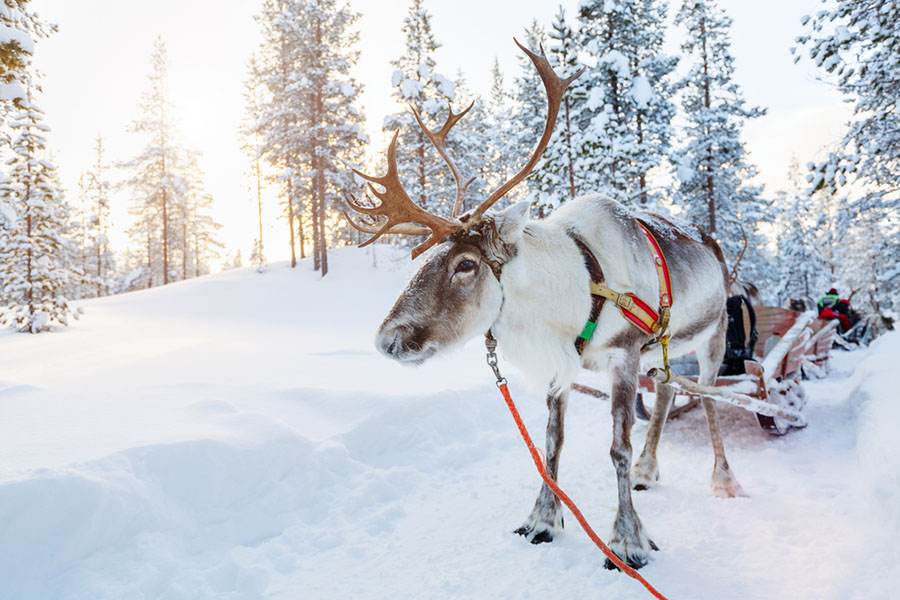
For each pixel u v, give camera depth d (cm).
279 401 549
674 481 427
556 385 331
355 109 3083
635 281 333
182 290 2869
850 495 362
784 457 468
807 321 683
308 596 285
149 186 4094
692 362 664
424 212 298
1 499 277
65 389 580
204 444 376
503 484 439
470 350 1000
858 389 575
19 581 270
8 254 1600
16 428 418
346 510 387
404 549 335
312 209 3209
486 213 311
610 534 315
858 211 967
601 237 337
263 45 3981
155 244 4659
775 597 254
